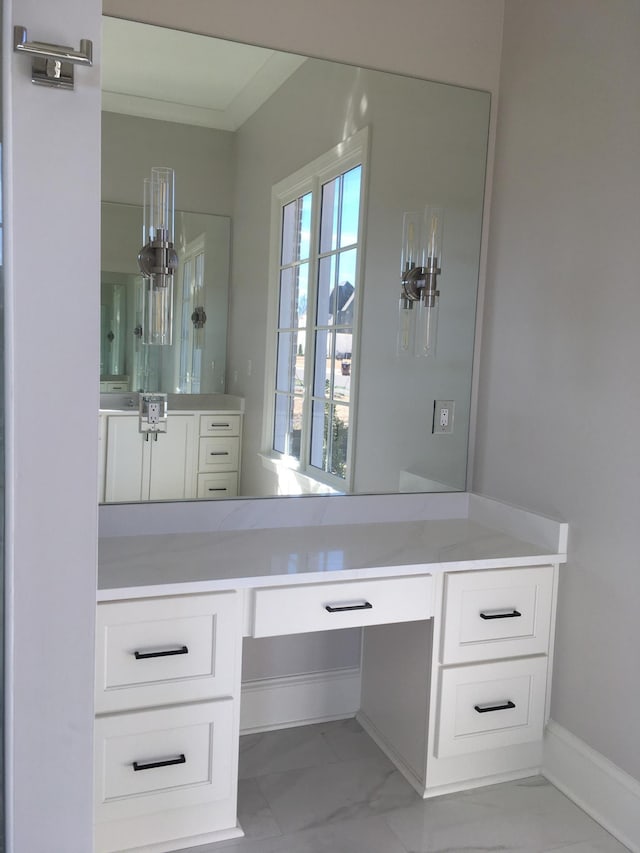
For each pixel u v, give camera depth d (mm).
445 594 1938
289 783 2084
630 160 1860
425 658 2006
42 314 1037
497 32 2381
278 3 2104
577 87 2045
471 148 2391
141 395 2051
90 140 1039
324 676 2426
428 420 2422
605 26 1943
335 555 1942
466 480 2506
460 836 1875
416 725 2070
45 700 1098
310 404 2252
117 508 2045
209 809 1803
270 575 1740
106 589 1601
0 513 1063
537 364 2207
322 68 2172
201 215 2068
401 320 2352
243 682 2326
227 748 1767
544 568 2055
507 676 2041
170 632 1679
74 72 1021
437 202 2361
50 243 1032
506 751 2123
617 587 1911
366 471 2348
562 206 2102
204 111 2047
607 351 1938
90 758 1132
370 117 2246
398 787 2080
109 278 1988
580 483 2035
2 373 1033
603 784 1939
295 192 2170
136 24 1967
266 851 1791
